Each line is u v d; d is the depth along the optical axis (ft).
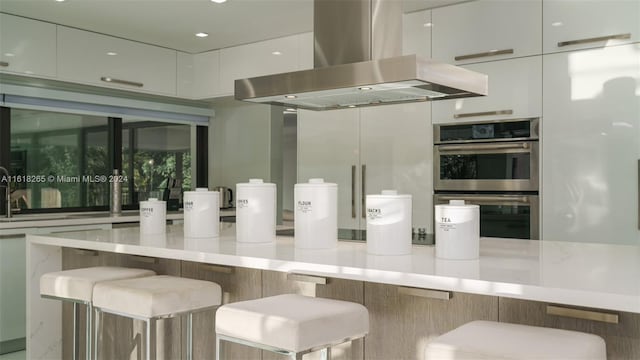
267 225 8.79
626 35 11.25
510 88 12.62
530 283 5.33
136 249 8.54
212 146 19.97
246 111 19.11
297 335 5.74
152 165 18.06
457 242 6.88
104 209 16.85
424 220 13.83
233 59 17.15
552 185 12.17
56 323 10.87
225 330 6.36
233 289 8.73
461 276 5.73
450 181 13.48
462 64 13.26
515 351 4.69
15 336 13.26
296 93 8.68
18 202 14.99
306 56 15.67
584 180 11.81
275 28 15.33
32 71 14.26
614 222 11.51
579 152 11.85
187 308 7.65
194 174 19.44
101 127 16.71
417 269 6.18
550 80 12.14
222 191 18.80
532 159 12.40
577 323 5.82
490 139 12.93
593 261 6.76
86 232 10.98
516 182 12.61
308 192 7.94
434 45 13.60
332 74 8.24
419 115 13.88
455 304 6.61
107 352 10.36
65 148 15.90
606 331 5.65
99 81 15.60
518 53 12.49
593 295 4.91
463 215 6.87
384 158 14.46
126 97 17.08
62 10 13.67
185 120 18.99
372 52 8.57
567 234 12.03
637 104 11.21
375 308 7.21
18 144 14.93
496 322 5.73
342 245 8.43
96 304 7.97
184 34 15.88
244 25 15.03
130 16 14.17
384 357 7.14
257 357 8.40
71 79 15.01
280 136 18.80
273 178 18.60
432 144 13.73
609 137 11.51
